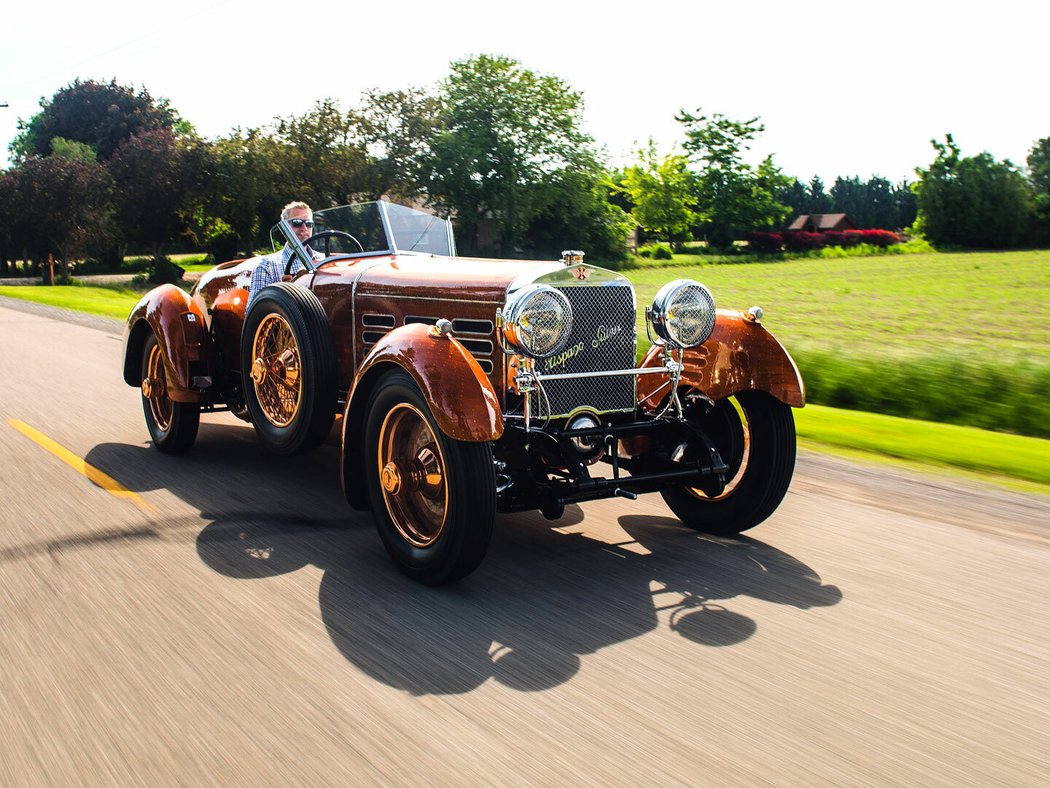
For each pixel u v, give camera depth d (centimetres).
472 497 347
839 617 341
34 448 607
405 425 381
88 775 231
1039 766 240
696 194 8262
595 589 370
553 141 5403
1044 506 500
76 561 389
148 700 269
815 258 6556
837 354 997
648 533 451
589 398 409
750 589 371
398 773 233
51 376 937
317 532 437
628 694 278
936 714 267
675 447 430
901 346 1473
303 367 460
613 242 5862
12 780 229
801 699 276
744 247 7781
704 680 288
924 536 443
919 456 640
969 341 1587
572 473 383
